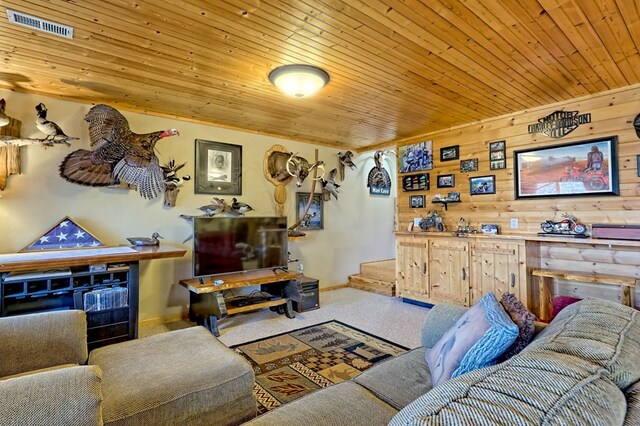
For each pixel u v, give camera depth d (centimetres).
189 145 403
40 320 173
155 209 377
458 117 396
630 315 118
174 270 389
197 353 179
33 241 308
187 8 188
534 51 240
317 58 249
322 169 518
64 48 231
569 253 346
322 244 533
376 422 122
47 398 96
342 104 349
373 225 607
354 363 276
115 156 313
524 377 74
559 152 348
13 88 299
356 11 193
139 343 191
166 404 141
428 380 153
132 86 299
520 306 154
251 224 403
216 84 296
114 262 281
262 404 216
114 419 128
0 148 295
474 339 135
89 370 109
